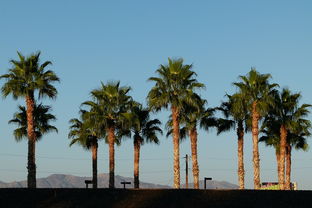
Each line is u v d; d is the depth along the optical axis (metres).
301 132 62.50
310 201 39.44
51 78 49.41
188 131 60.53
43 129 54.00
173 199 37.81
